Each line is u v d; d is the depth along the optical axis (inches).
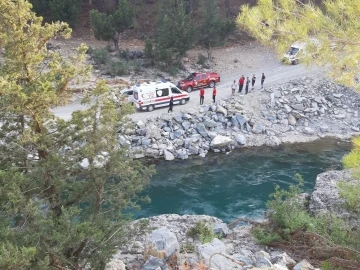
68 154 398.6
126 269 510.9
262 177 995.3
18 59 356.2
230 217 832.3
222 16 1784.0
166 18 1417.3
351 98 1325.0
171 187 946.1
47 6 1621.6
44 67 401.7
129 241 481.4
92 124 403.2
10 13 353.1
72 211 375.9
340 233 542.0
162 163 1038.4
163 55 1418.6
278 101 1269.7
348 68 354.0
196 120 1144.8
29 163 397.1
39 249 347.3
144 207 866.1
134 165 441.4
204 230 633.6
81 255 418.6
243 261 521.3
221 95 1289.4
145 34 1734.7
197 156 1076.5
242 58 1642.5
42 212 380.2
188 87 1316.4
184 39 1445.6
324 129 1219.9
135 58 1536.7
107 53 1450.5
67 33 390.9
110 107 401.7
